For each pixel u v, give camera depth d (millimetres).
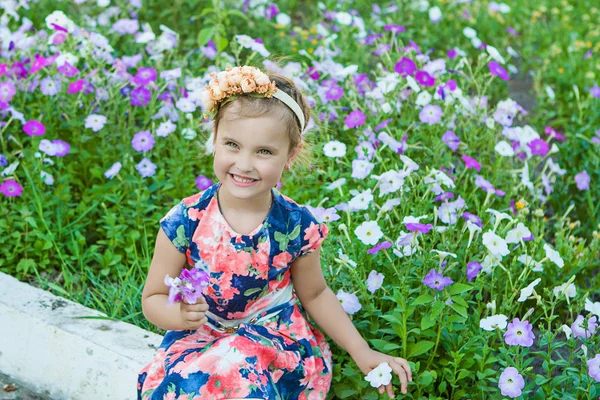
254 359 2408
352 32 5793
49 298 3119
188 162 4027
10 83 3988
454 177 3826
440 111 4051
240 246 2533
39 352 2996
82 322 2984
